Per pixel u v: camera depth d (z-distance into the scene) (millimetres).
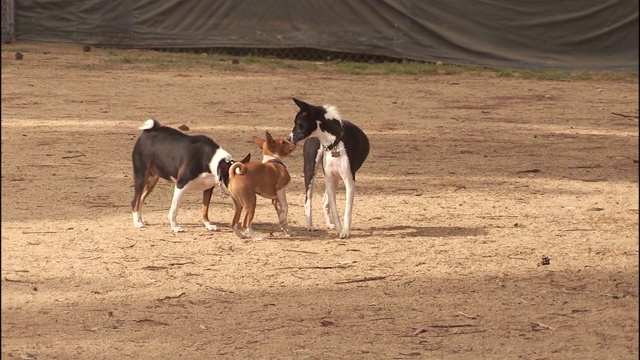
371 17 34938
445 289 10531
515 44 34375
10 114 22406
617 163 18047
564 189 15711
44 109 23281
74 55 34406
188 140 12453
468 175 16656
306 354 8664
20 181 15391
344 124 12391
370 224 13227
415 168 17156
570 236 12812
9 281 10531
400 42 34875
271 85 28750
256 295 10219
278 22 35406
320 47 35156
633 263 11625
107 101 24891
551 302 10188
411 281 10773
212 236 12414
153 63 33000
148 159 12648
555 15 34000
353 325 9391
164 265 11172
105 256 11484
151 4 36250
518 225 13320
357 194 15000
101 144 18719
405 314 9727
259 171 12047
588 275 11141
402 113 24172
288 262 11375
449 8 34531
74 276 10734
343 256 11664
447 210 14117
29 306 9781
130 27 36406
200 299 10062
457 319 9617
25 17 37406
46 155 17531
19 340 8898
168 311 9695
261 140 12461
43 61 32531
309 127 12234
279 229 12812
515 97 27688
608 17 33812
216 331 9180
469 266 11375
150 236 12359
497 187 15742
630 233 12992
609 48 34031
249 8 35562
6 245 11859
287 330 9234
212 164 12258
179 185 12375
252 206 12086
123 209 13734
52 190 14805
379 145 19422
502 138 20672
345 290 10430
